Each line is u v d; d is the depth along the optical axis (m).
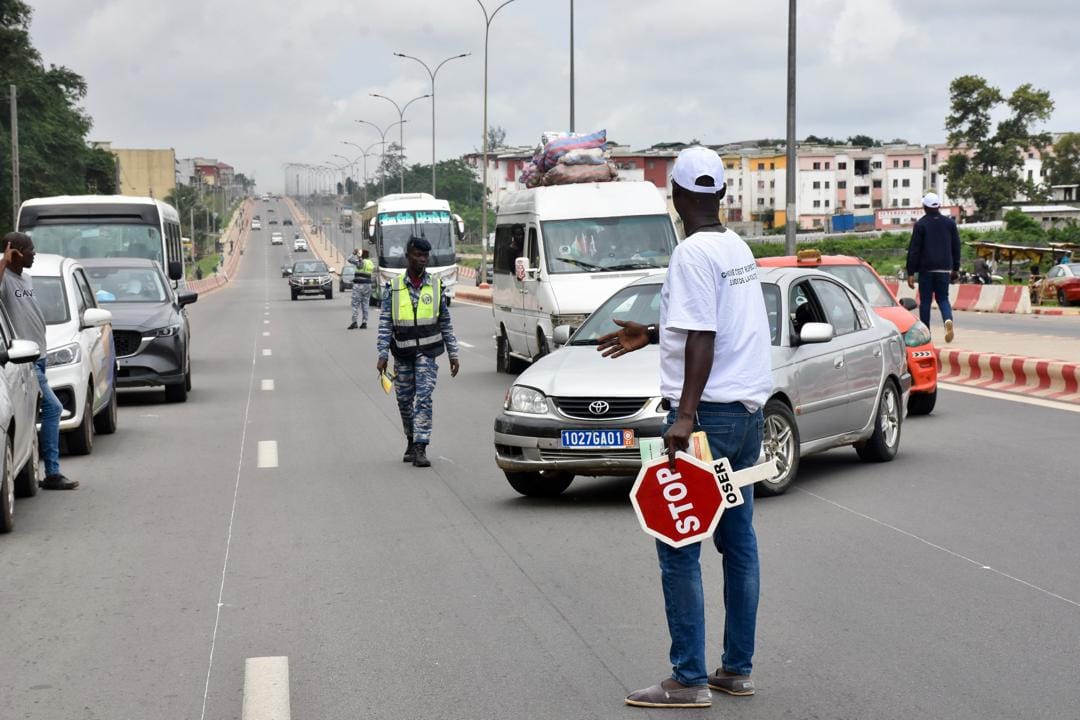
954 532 8.23
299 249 174.25
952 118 127.94
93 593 7.12
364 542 8.34
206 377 21.28
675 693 5.07
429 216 45.59
